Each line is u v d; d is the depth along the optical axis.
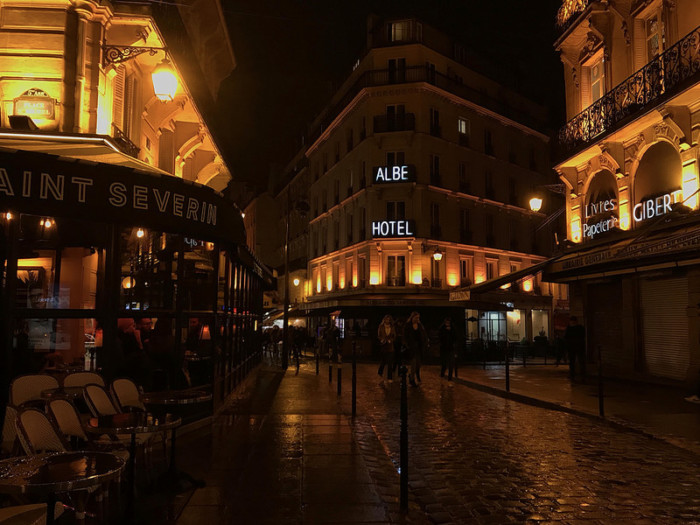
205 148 16.92
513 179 41.75
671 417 9.81
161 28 9.82
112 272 6.99
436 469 6.62
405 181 34.34
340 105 40.03
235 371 12.34
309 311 38.56
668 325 14.67
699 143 13.06
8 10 8.99
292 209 53.34
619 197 16.19
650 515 5.02
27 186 6.07
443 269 35.66
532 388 14.13
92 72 9.27
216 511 4.83
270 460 6.58
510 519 4.92
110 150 7.84
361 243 35.97
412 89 34.94
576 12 17.94
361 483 5.70
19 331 6.29
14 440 4.50
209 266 8.97
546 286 43.53
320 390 14.05
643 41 15.48
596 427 9.30
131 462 4.54
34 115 8.73
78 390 5.95
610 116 15.97
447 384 16.05
